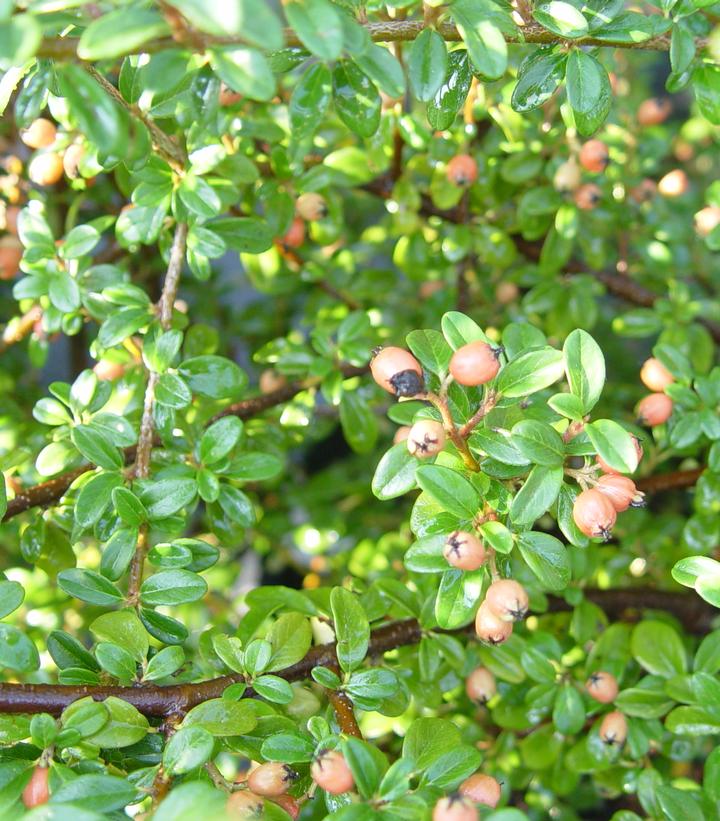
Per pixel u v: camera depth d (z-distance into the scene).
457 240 0.34
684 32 0.25
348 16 0.22
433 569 0.22
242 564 0.48
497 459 0.22
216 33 0.19
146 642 0.24
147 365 0.27
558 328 0.36
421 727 0.23
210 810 0.19
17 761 0.22
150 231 0.27
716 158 0.54
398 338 0.36
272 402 0.32
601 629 0.32
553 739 0.29
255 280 0.35
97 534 0.26
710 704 0.25
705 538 0.30
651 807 0.27
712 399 0.29
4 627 0.23
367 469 0.43
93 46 0.18
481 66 0.22
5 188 0.33
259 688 0.24
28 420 0.35
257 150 0.33
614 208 0.36
